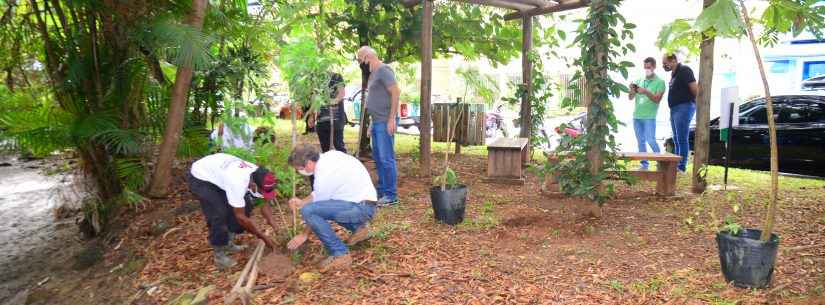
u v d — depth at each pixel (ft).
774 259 11.21
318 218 12.80
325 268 13.08
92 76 19.71
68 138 18.81
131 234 17.84
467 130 32.65
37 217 23.61
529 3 26.35
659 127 46.93
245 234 16.20
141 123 20.80
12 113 18.61
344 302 11.45
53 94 20.29
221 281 13.20
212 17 21.66
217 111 24.36
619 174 17.87
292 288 12.28
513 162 22.77
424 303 11.21
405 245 14.49
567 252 13.93
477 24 31.04
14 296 16.25
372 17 29.84
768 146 26.68
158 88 21.07
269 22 23.75
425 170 23.72
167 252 15.64
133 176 19.70
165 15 18.02
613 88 16.55
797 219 16.57
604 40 16.48
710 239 14.74
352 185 13.16
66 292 15.53
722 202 18.98
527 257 13.61
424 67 23.13
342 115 25.36
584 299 11.17
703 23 9.98
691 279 11.98
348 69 20.04
